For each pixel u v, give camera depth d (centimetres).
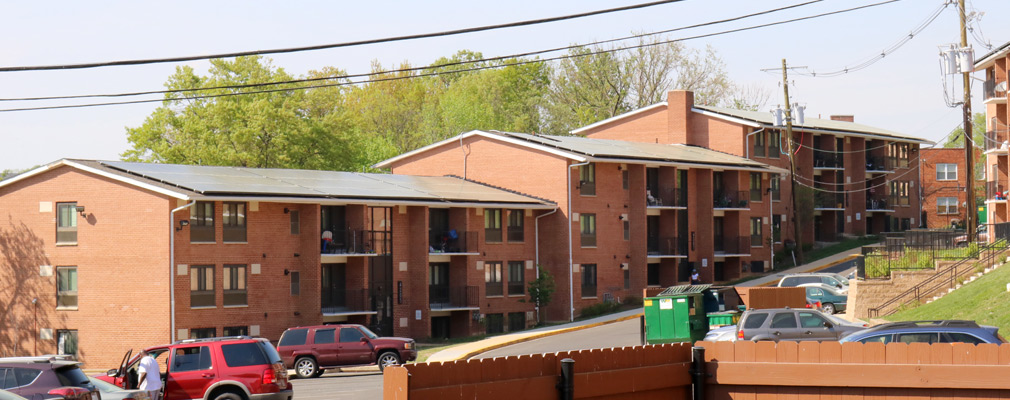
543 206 6009
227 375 2470
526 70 11825
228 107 7606
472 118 9950
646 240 6462
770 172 7494
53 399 1934
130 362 2511
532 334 5000
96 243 4647
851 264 7144
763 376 1852
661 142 8000
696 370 1888
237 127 7594
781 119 7400
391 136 9950
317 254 4922
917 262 4431
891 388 1794
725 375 1870
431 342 5241
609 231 6334
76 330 4672
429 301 5428
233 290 4709
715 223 7238
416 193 5462
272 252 4850
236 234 4728
